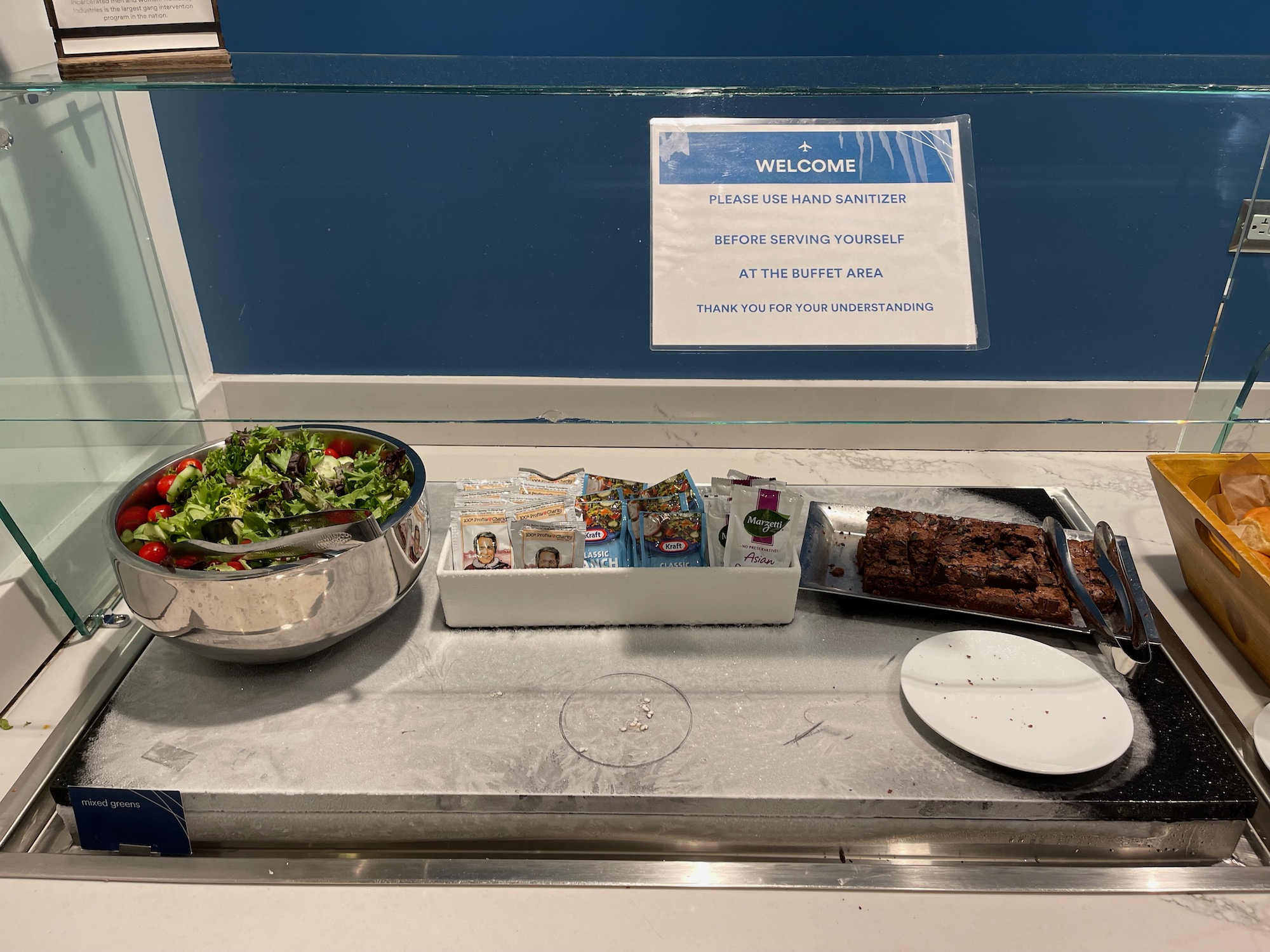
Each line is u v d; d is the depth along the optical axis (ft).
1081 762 3.43
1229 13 5.32
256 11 5.31
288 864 3.41
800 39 5.43
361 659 4.06
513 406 3.52
